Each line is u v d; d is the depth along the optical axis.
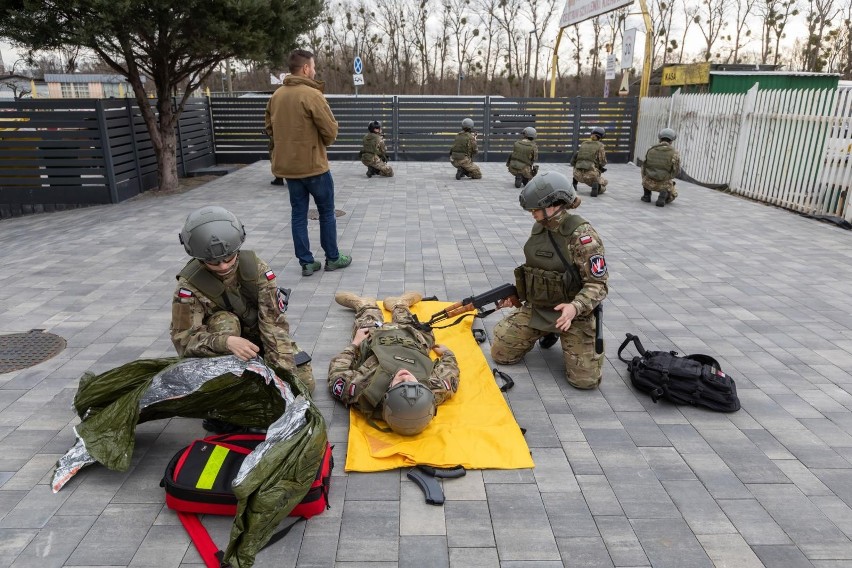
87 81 23.34
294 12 11.62
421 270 6.88
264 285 3.52
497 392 4.06
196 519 2.87
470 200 11.36
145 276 6.66
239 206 10.67
